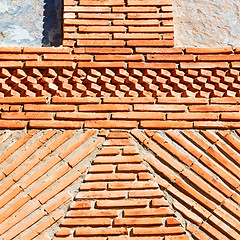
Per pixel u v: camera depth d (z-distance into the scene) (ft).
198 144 11.47
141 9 12.47
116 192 10.93
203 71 12.05
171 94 11.84
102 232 10.64
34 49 11.87
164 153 11.34
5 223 10.68
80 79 11.86
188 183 11.16
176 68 12.05
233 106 11.79
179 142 11.44
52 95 11.74
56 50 11.91
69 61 11.86
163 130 11.55
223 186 11.15
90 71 11.84
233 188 11.17
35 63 11.76
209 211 10.97
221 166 11.35
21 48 11.89
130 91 11.78
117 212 10.82
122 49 12.06
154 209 10.86
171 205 10.96
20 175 11.04
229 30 13.41
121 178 11.03
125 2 12.53
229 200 11.07
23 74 11.78
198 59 12.12
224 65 12.12
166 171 11.18
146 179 11.09
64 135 11.37
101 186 10.96
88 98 11.68
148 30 12.30
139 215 10.80
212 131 11.61
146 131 11.48
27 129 11.42
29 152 11.22
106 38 12.14
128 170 11.11
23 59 11.81
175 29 13.26
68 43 12.02
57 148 11.31
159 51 12.11
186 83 12.00
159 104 11.72
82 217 10.76
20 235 10.66
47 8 13.60
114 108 11.57
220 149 11.46
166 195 11.03
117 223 10.71
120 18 12.36
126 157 11.23
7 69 11.81
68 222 10.71
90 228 10.69
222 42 13.21
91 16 12.28
